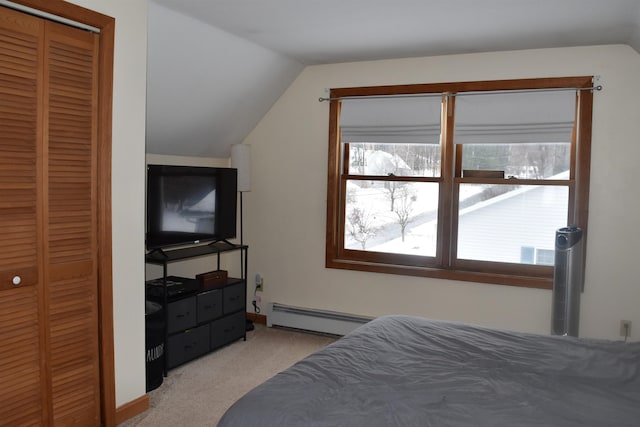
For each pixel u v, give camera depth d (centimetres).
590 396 171
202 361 372
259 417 155
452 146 397
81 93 247
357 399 166
